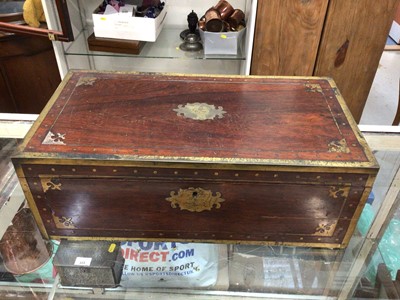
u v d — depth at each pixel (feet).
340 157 2.65
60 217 2.91
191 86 3.40
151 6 5.11
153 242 3.06
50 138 2.74
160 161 2.57
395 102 8.00
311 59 5.07
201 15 5.70
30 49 5.45
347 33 4.84
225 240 3.05
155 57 5.24
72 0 5.12
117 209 2.85
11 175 3.35
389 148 3.45
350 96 5.45
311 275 2.99
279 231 2.97
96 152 2.63
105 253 2.86
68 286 2.88
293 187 2.69
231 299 2.85
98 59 5.91
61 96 3.20
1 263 2.92
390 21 4.76
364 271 2.95
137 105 3.11
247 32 5.05
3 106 5.85
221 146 2.72
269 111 3.09
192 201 2.79
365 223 3.15
